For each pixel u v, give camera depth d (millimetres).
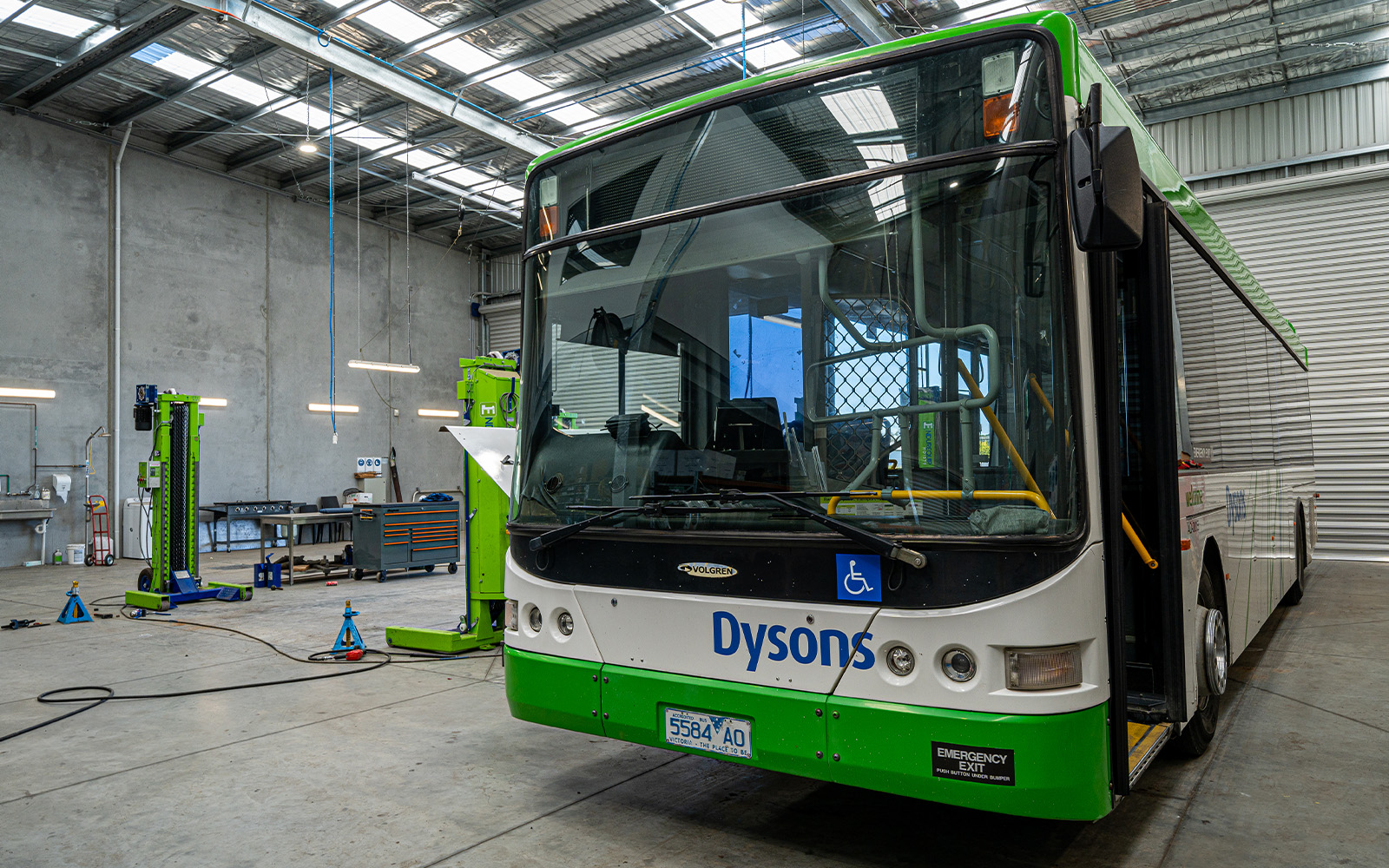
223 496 17672
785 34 11617
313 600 10539
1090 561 2533
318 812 3648
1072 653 2484
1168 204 3850
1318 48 11547
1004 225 2660
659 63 12656
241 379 18047
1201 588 3973
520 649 3482
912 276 2789
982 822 3428
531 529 3465
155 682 6199
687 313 3236
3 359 14609
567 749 4496
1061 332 2562
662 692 3035
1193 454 3830
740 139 3191
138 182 16438
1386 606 8797
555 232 3664
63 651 7410
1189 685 3512
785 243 3049
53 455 15203
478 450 5336
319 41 11133
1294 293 12914
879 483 2748
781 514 2842
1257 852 3135
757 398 3029
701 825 3434
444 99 13031
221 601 10383
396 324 21375
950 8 10742
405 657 6992
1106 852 3141
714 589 2953
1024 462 2549
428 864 3123
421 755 4418
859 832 3342
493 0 11250
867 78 2939
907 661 2584
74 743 4715
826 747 2695
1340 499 12648
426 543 13172
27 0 11750
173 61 13539
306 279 19359
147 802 3805
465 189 18969
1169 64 12328
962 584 2523
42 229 15125
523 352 3682
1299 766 4070
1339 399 12641
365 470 20234
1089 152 2402
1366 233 12375
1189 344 3992
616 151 3508
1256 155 13102
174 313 16953
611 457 3311
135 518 15875
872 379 2816
